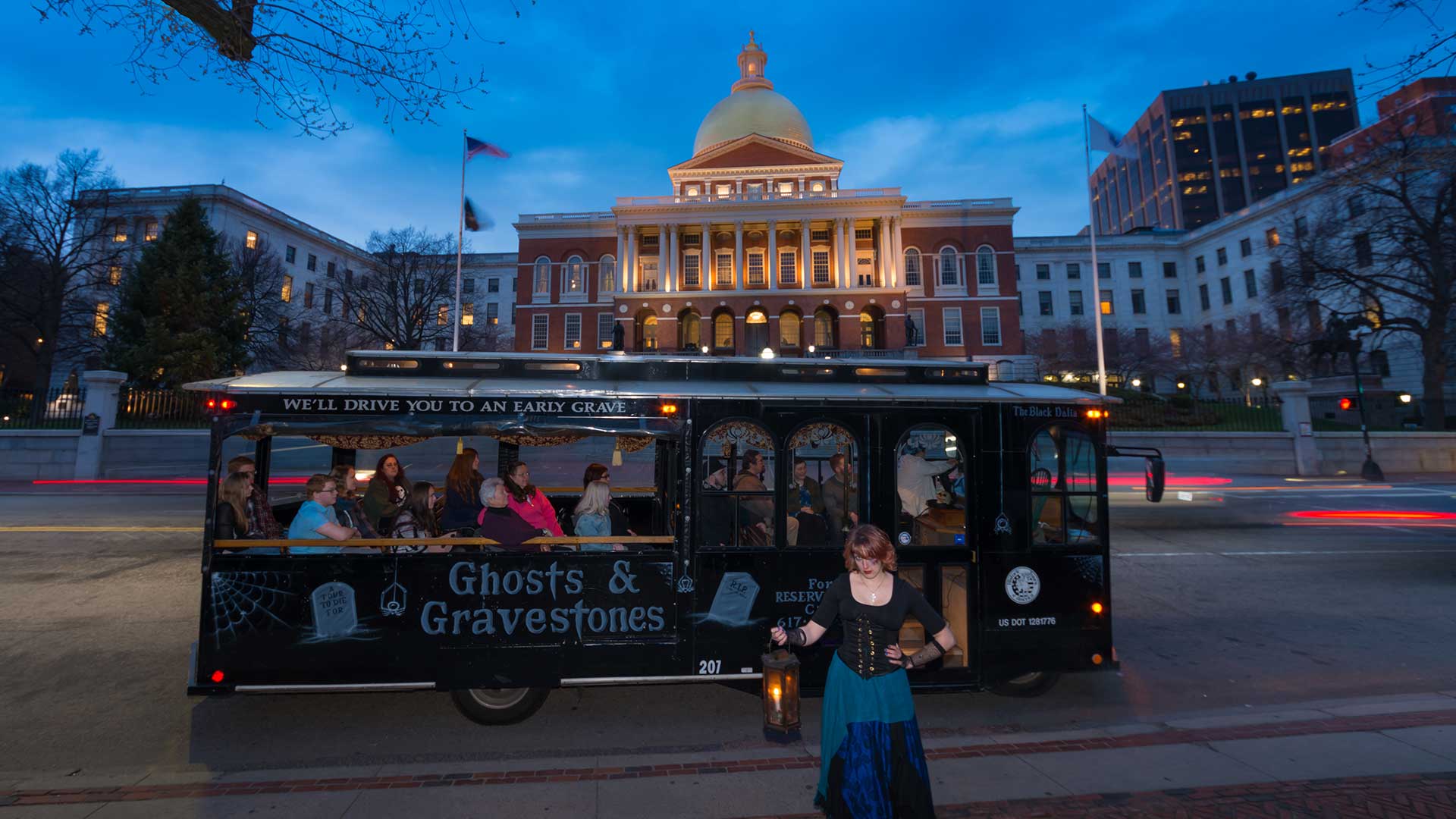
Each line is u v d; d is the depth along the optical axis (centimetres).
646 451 1936
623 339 4903
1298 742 441
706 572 496
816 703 555
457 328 3244
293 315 5425
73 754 459
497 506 484
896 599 320
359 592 468
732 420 507
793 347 5147
